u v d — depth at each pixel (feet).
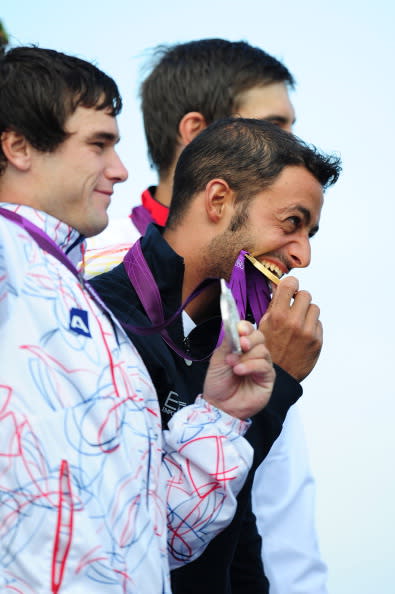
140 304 27.86
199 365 28.60
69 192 24.03
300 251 29.43
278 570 37.04
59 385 21.43
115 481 21.53
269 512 37.42
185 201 29.73
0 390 20.97
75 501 20.63
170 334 28.02
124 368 22.99
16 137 23.80
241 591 33.40
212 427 24.56
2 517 20.52
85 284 23.67
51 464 20.80
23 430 20.79
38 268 22.33
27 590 20.27
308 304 29.19
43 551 20.38
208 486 24.34
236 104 43.75
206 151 29.81
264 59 44.68
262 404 25.07
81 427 21.33
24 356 21.26
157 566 21.88
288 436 38.55
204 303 29.14
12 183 23.93
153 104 44.55
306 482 38.60
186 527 24.31
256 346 24.40
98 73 24.93
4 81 23.90
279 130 30.27
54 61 24.29
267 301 29.78
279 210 29.09
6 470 20.63
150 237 28.78
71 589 20.31
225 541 26.86
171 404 27.17
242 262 28.58
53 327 21.76
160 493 23.47
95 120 24.35
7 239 21.99
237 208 29.14
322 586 37.88
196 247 29.22
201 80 43.86
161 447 24.18
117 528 21.30
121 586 20.88
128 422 22.34
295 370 28.96
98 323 23.04
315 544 38.04
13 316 21.50
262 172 29.19
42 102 23.76
